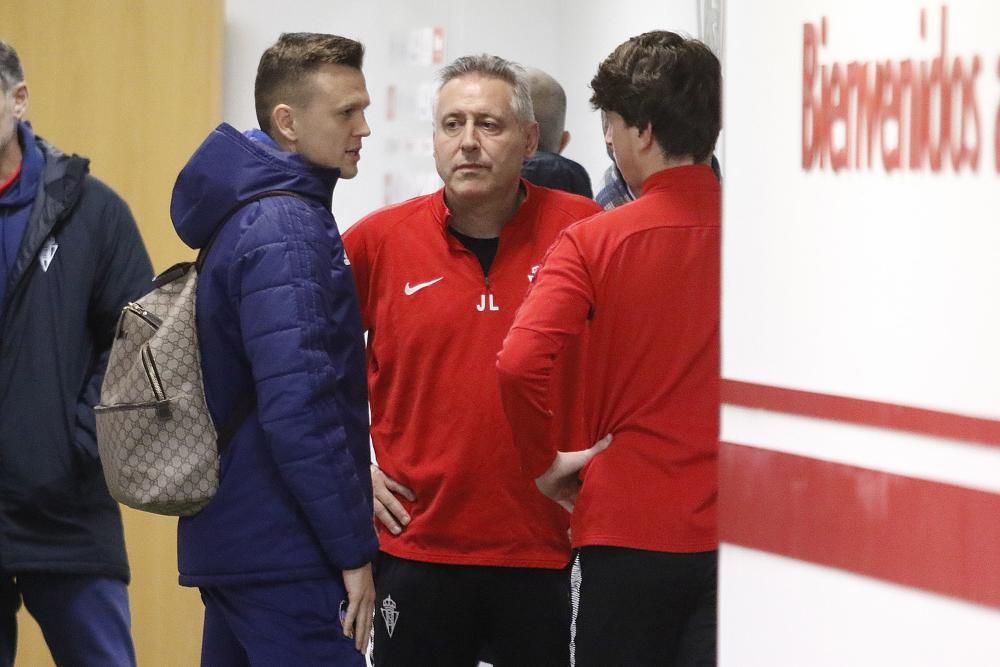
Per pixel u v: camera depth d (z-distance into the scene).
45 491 11.55
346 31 19.25
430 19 19.41
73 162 11.85
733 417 7.41
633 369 9.08
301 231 9.16
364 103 9.86
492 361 10.78
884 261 6.39
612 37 18.28
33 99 16.70
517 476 10.77
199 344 9.39
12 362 11.58
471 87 10.70
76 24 16.91
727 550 7.45
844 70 6.61
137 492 9.24
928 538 6.16
